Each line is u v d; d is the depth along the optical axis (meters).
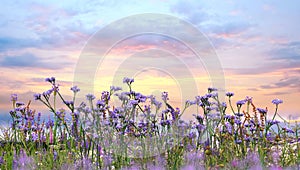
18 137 2.11
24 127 2.07
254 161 1.86
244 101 2.00
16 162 1.94
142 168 1.81
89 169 1.85
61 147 1.98
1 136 2.12
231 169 1.85
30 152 2.03
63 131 1.98
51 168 1.87
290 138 2.04
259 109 1.98
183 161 1.87
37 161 1.91
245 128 2.03
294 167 1.86
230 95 2.01
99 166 1.86
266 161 1.92
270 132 2.04
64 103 1.88
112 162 1.86
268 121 1.97
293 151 1.99
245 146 1.95
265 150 1.93
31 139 2.04
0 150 2.09
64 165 1.88
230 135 2.00
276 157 1.94
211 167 1.87
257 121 1.97
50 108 1.91
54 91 1.89
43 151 2.00
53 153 1.96
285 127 2.03
